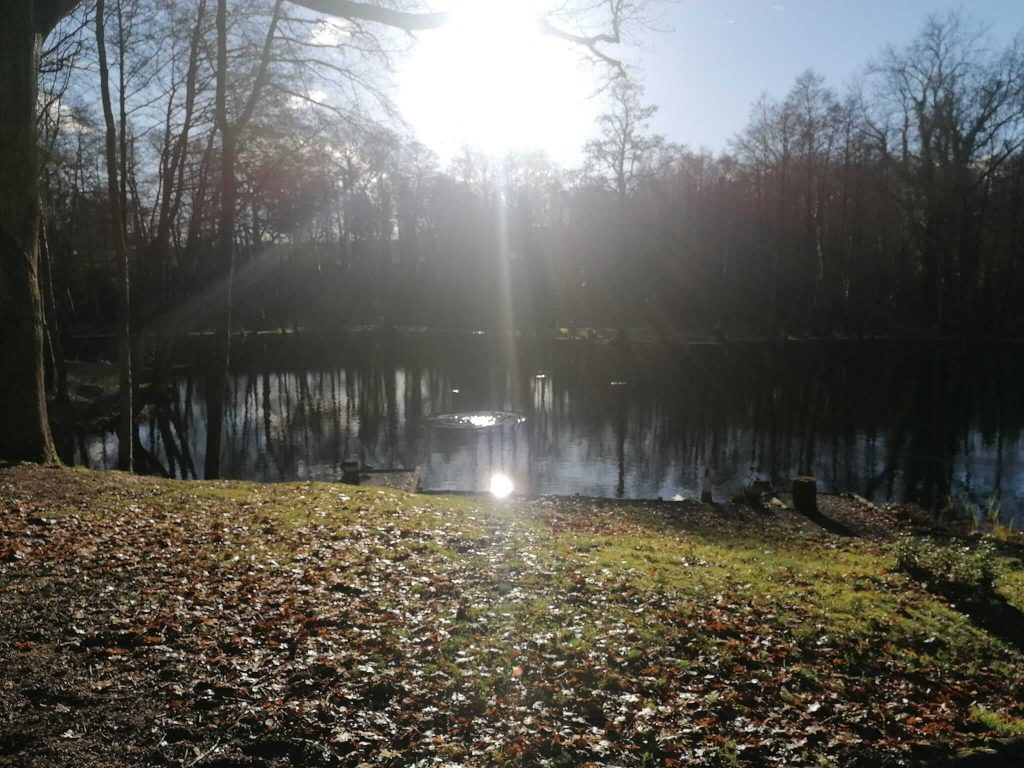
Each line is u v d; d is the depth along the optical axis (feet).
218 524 30.04
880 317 175.73
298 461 75.10
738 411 98.63
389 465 72.38
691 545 36.35
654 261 189.78
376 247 224.12
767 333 174.70
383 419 97.25
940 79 152.15
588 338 180.96
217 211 99.55
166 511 32.04
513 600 22.58
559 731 15.43
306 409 105.81
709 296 195.42
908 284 176.35
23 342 40.81
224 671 16.76
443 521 34.58
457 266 217.77
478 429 89.66
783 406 101.71
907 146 161.79
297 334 203.00
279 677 16.67
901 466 70.33
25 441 40.96
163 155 86.33
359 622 19.93
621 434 85.51
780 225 174.70
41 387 42.09
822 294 182.29
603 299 196.03
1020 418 91.81
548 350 169.78
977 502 58.90
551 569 26.32
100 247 167.22
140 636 18.16
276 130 64.49
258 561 24.90
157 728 14.44
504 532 33.76
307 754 13.98
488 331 204.23
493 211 212.84
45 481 36.40
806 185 179.32
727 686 18.26
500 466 71.61
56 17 42.68
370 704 15.94
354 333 207.10
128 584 21.67
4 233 39.58
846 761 15.48
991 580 29.73
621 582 25.18
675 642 20.47
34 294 41.22
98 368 120.16
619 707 16.67
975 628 25.41
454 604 21.89
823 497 52.80
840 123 160.86
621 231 165.68
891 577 30.99
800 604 25.23
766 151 171.22
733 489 62.49
